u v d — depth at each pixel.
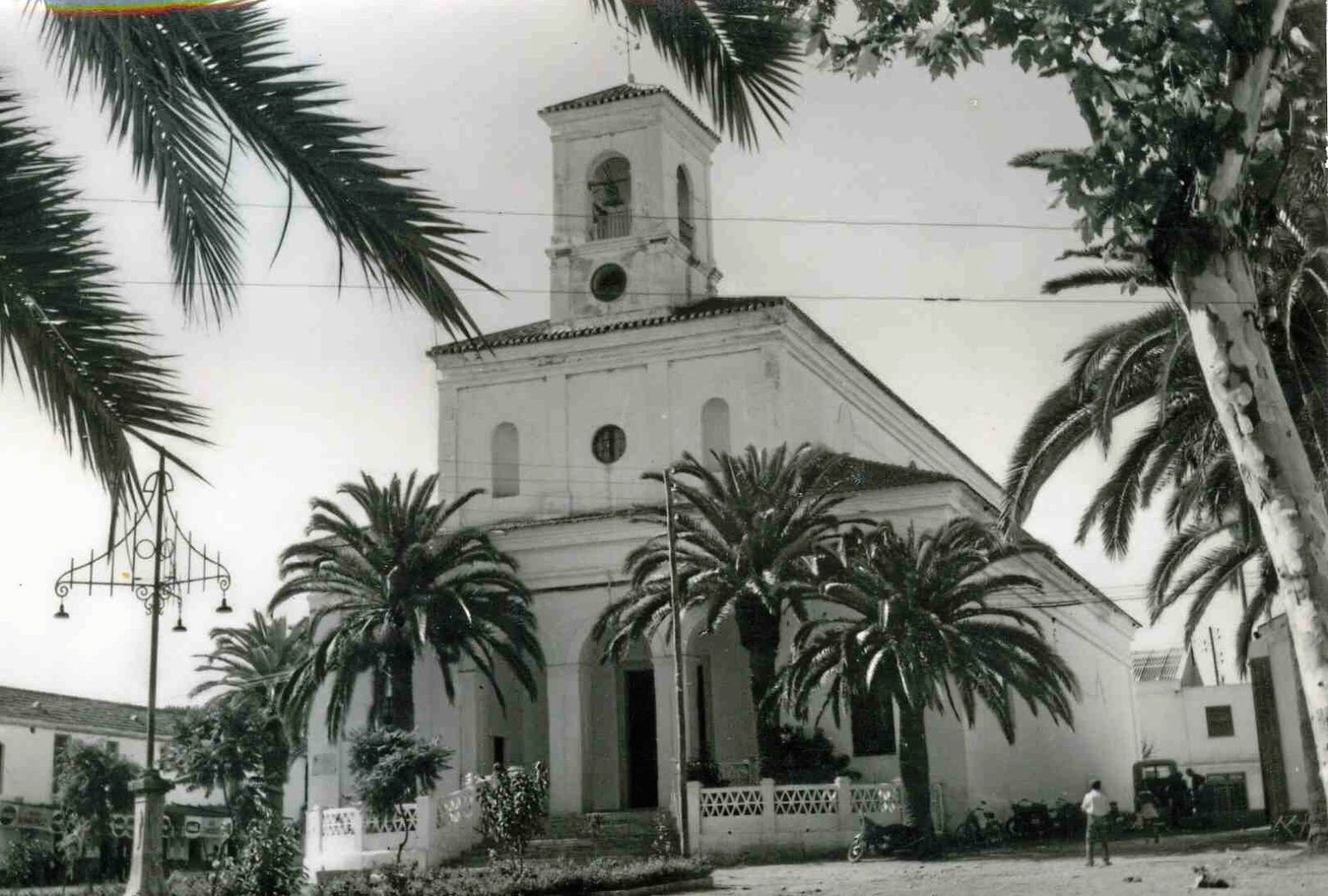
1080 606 56.34
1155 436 27.19
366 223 10.50
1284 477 14.16
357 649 42.00
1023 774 48.06
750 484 39.50
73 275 10.51
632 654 48.28
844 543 36.91
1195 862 29.12
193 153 10.59
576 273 50.84
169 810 59.78
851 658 35.31
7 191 10.34
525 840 32.31
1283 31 14.64
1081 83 13.48
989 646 35.62
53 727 58.66
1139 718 69.31
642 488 48.19
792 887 28.16
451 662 42.91
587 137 51.53
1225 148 13.62
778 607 38.34
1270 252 20.39
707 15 11.89
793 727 41.38
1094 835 30.25
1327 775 13.74
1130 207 13.89
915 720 36.97
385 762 39.16
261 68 10.55
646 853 38.62
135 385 10.78
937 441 62.22
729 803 39.25
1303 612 14.03
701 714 46.62
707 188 54.16
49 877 51.84
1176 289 14.54
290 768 64.38
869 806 38.81
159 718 66.38
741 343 47.91
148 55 10.22
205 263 10.70
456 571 47.25
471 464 50.34
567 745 45.41
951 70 13.84
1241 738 70.50
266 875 24.64
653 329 48.81
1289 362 22.12
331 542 45.75
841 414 52.16
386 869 27.83
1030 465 26.67
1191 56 13.37
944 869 31.59
